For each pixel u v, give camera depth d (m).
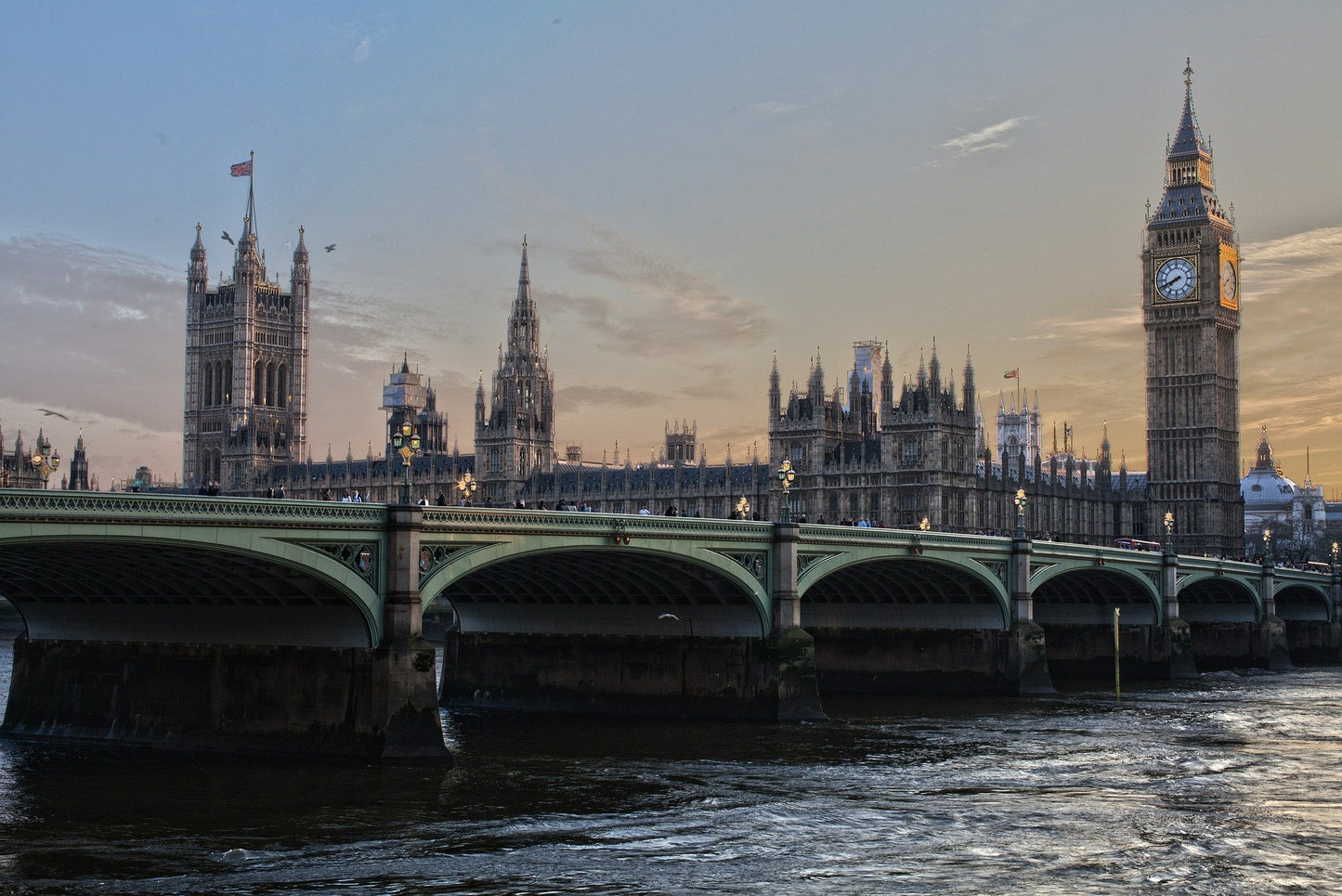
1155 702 137.62
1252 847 71.25
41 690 100.69
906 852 69.50
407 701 85.88
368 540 85.44
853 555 121.19
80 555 80.62
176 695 94.75
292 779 82.94
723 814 77.62
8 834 70.75
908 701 136.88
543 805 79.12
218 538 77.56
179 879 63.03
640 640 118.88
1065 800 82.88
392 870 64.88
